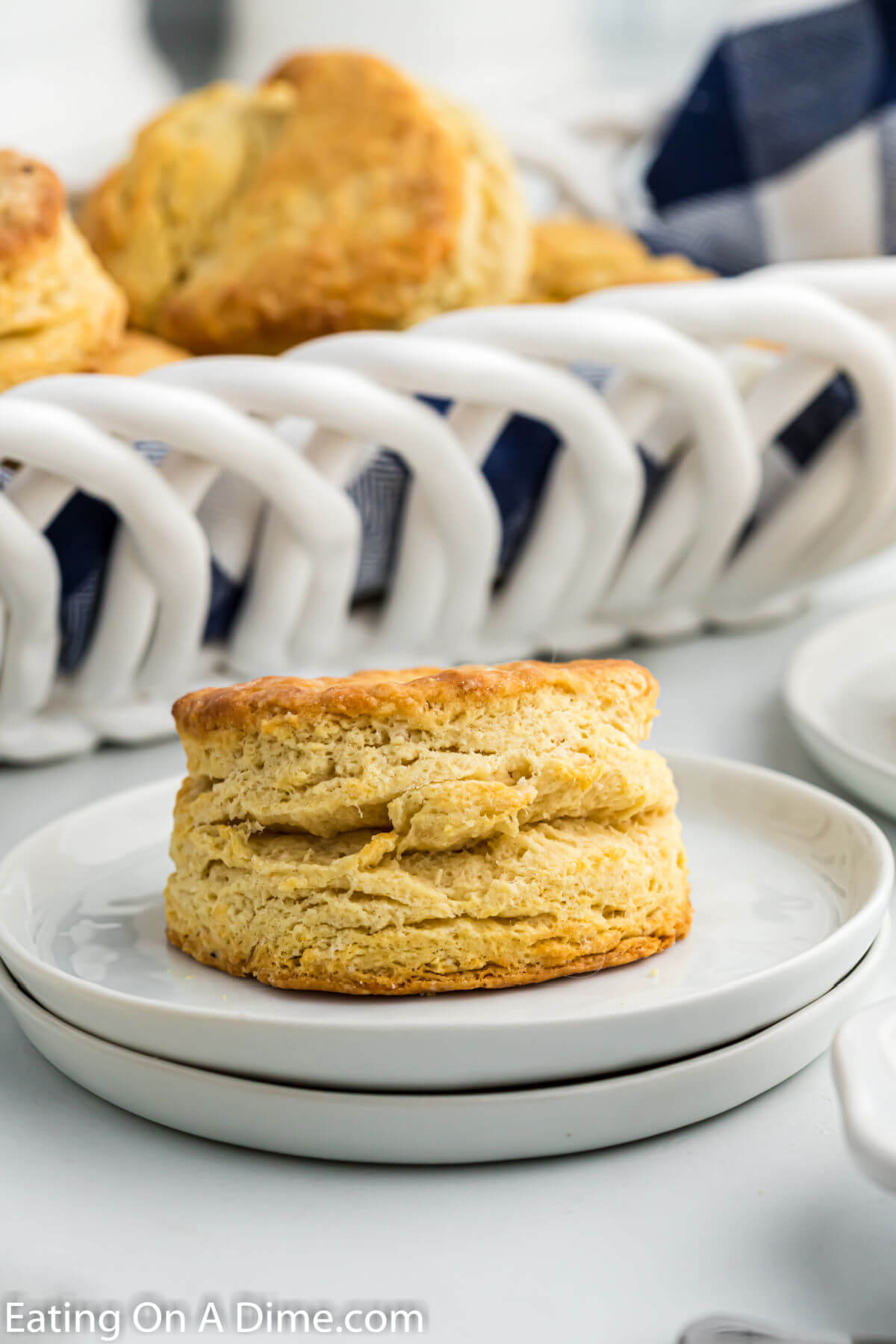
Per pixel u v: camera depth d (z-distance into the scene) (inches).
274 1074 13.4
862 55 28.2
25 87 45.7
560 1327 12.6
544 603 19.3
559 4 52.6
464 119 20.8
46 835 15.8
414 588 18.6
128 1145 13.8
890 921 15.2
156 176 20.8
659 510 19.5
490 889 14.3
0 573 16.8
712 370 18.3
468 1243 13.1
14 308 17.8
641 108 32.6
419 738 14.5
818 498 20.1
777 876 15.5
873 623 20.1
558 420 18.0
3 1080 14.4
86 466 16.5
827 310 18.5
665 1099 13.5
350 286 19.4
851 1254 13.0
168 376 17.2
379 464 18.1
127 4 48.6
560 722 14.6
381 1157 13.5
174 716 15.1
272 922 14.4
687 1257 13.0
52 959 14.7
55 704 18.6
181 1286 12.9
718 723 19.2
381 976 14.2
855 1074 12.5
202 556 17.3
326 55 21.0
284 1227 13.2
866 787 17.0
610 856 14.5
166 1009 13.5
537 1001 14.1
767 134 28.4
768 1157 13.6
